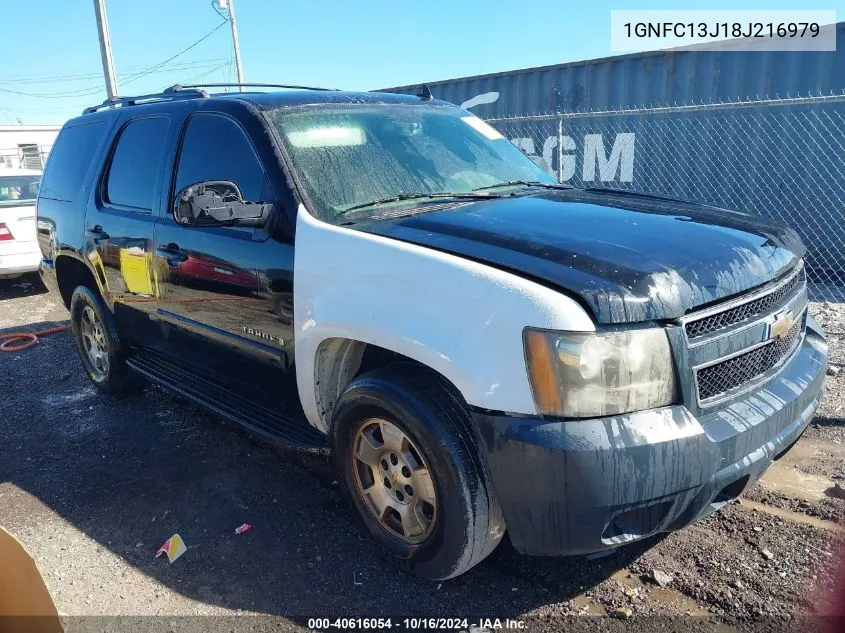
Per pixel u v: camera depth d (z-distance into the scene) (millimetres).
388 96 3904
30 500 3615
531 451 2164
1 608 1931
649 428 2170
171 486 3680
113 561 3033
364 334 2617
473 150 3756
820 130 7648
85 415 4758
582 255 2363
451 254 2479
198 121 3650
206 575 2900
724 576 2688
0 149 27938
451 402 2432
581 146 9742
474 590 2725
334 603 2688
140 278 3969
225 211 2885
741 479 2406
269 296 3061
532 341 2168
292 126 3275
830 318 6168
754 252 2609
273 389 3287
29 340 6957
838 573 2643
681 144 8758
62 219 4848
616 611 2537
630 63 8992
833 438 3783
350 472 2887
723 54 8188
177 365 4152
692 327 2301
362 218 2957
